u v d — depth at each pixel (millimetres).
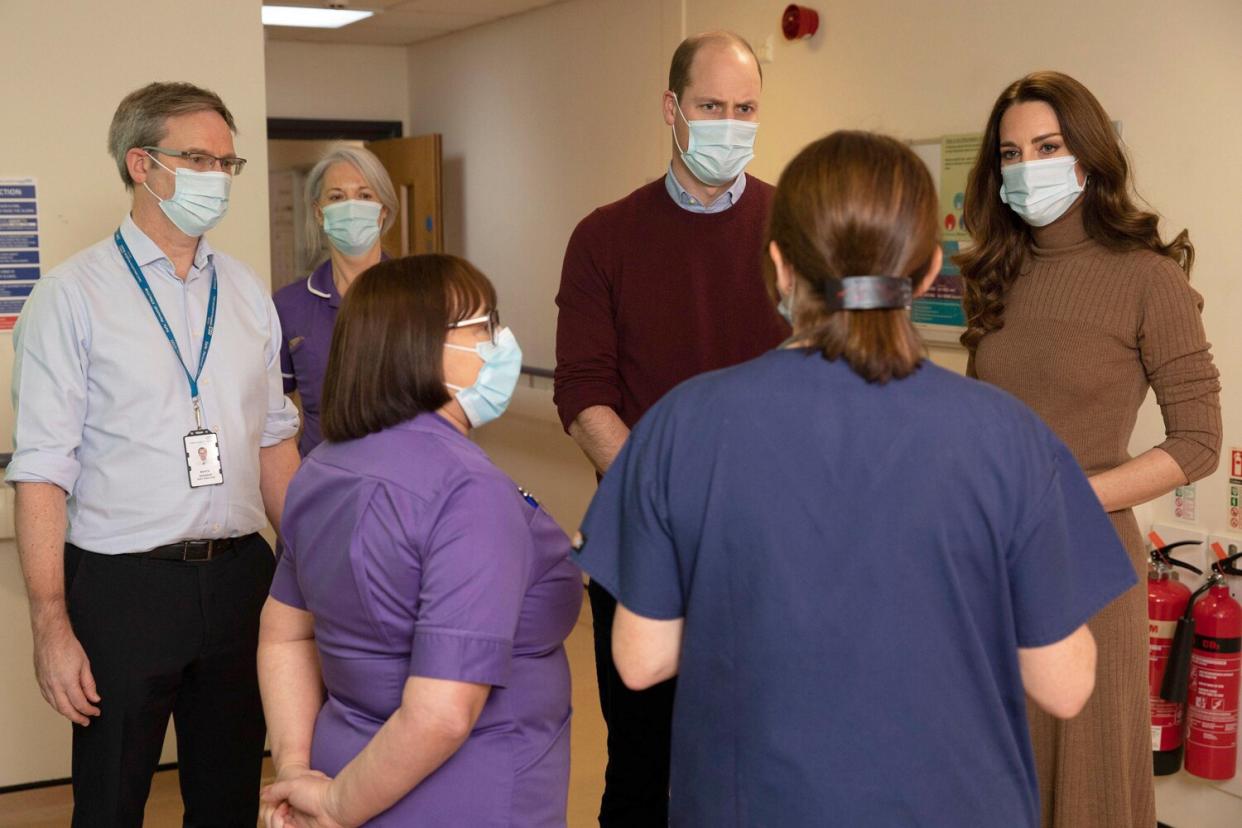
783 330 2371
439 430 1506
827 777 1202
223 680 2311
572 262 2459
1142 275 2084
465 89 6723
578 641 4902
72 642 2109
